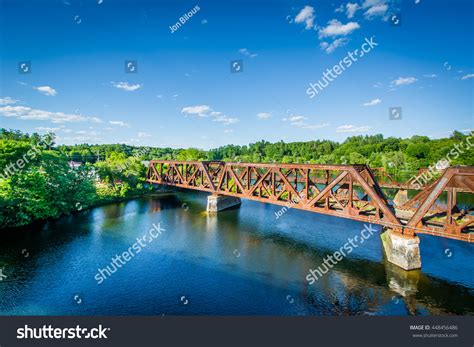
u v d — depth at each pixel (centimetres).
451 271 1988
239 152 15712
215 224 3369
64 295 1734
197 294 1752
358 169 2281
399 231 2077
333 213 2350
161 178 5559
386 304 1628
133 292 1773
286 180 2738
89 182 4397
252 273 2041
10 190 2970
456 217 2125
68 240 2702
